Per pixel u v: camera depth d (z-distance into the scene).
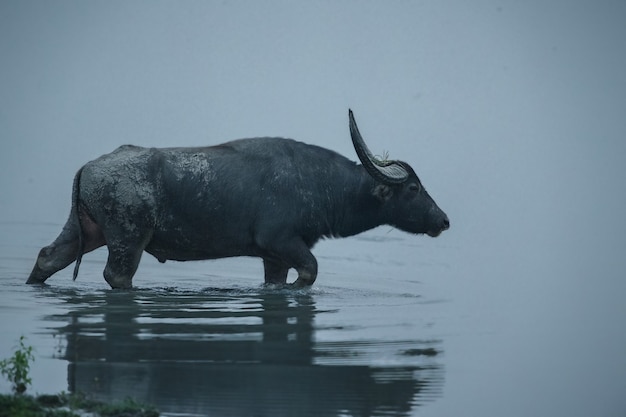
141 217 67.06
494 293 69.81
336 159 70.94
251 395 44.53
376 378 47.47
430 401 44.72
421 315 61.41
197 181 67.62
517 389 47.09
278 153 69.19
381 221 71.81
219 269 78.94
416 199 71.12
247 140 70.12
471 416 43.22
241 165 68.44
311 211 68.94
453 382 47.41
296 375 47.41
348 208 70.75
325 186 69.75
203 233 68.12
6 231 97.69
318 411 42.94
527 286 72.81
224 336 54.16
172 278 74.31
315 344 52.88
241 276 75.75
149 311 60.50
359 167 71.31
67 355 49.94
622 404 45.41
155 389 45.00
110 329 55.34
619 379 49.06
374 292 69.00
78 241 69.06
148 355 50.09
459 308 64.12
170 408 42.78
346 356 50.84
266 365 48.84
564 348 54.50
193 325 56.66
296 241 68.62
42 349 50.97
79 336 53.62
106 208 66.88
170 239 68.31
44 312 59.69
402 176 69.94
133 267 67.56
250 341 53.22
